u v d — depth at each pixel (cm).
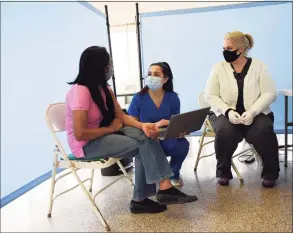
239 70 238
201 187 231
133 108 230
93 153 175
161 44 405
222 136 226
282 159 295
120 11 374
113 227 174
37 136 263
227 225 169
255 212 183
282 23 381
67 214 194
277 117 400
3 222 183
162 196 176
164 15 397
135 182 189
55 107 185
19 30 241
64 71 303
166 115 228
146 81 222
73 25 318
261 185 230
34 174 263
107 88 188
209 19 393
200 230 165
